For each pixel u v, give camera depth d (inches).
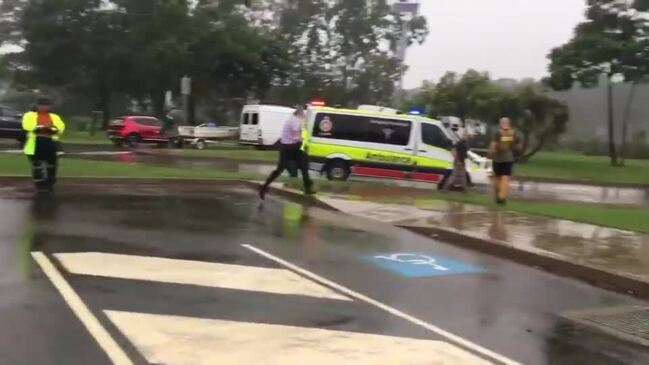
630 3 1676.9
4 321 228.2
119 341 215.3
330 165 815.7
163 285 285.3
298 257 358.9
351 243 407.2
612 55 1674.5
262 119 1624.0
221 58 2242.9
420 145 821.2
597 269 343.9
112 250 347.3
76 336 217.6
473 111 1755.7
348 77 3061.0
